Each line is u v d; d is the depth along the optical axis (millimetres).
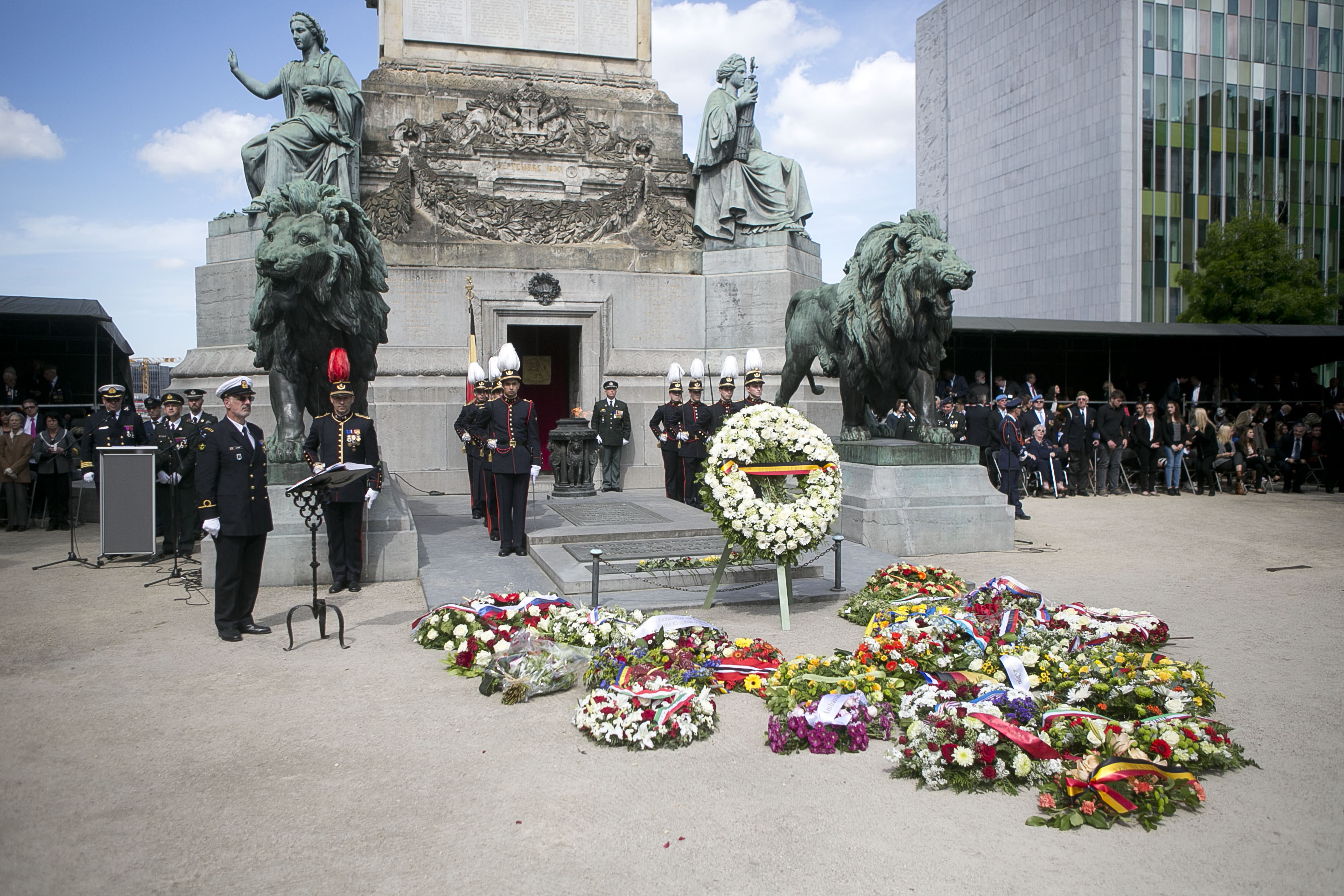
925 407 12281
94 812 4395
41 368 18453
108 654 7035
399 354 16469
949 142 69062
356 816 4352
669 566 9055
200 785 4688
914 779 4793
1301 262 41188
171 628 7855
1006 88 62500
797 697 5559
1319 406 23656
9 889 3695
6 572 10711
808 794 4609
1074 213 56562
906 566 8852
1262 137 55281
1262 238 41406
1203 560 11070
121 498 11023
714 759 5062
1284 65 55625
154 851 4016
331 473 7277
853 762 5039
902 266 11562
